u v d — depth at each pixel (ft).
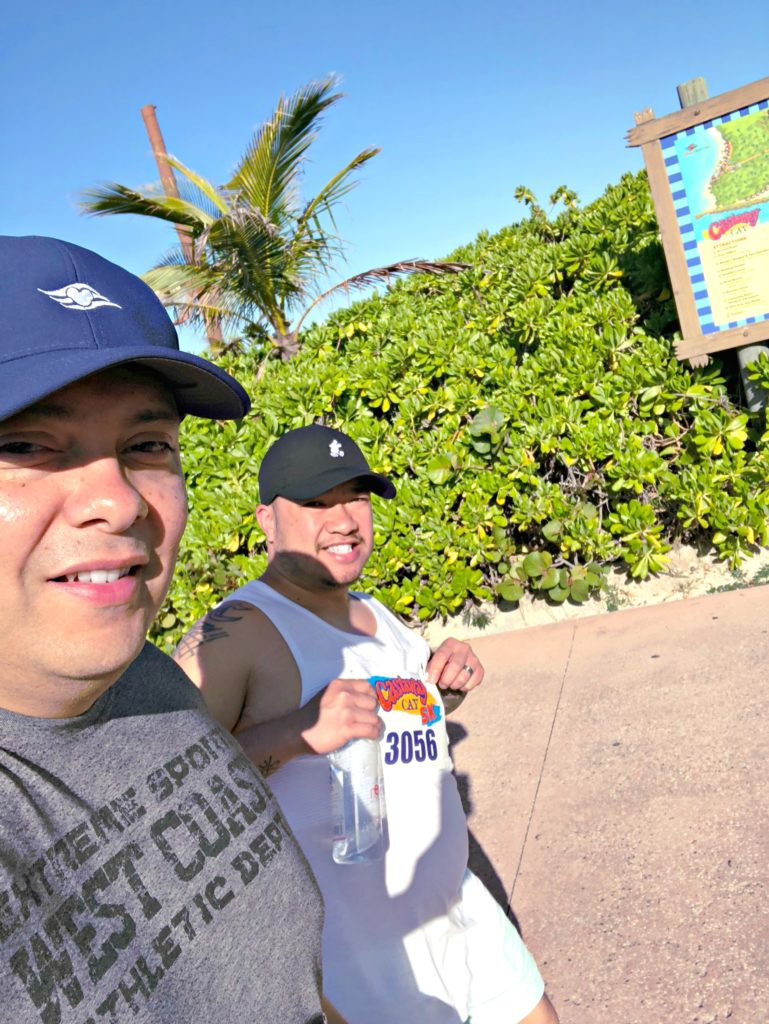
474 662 4.01
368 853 3.11
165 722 2.05
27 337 1.53
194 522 10.95
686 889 5.36
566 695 8.41
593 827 6.25
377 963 3.09
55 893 1.53
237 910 1.89
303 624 3.48
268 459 3.82
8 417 1.47
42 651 1.57
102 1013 1.50
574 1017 4.65
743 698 7.36
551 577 10.32
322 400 11.75
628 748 7.14
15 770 1.62
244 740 3.16
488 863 6.16
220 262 19.07
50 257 1.64
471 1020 3.46
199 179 20.03
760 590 9.61
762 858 5.42
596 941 5.16
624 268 11.73
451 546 10.50
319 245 19.63
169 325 1.89
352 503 3.80
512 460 10.49
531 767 7.30
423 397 11.37
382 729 3.40
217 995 1.74
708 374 10.34
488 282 14.39
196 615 10.88
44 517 1.54
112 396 1.64
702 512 9.74
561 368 10.73
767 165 9.59
